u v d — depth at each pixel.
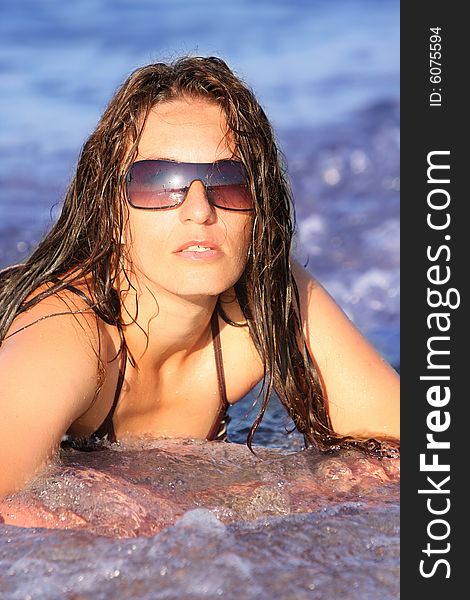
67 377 3.50
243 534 2.95
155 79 3.63
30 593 2.60
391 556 2.86
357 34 14.68
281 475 3.76
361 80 12.50
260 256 3.82
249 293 3.95
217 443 4.16
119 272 3.73
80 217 3.82
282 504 3.41
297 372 4.11
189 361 4.05
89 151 3.76
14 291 3.85
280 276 3.96
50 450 3.41
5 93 12.09
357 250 8.60
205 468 3.82
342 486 3.65
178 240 3.50
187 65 3.70
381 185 9.75
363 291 8.00
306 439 4.23
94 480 3.39
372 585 2.66
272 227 3.78
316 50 13.89
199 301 3.72
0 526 3.09
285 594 2.58
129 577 2.65
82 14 15.84
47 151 10.22
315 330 4.15
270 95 11.99
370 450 4.01
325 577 2.68
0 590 2.62
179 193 3.48
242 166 3.59
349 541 2.94
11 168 9.75
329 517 3.16
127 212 3.61
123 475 3.66
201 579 2.63
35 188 9.28
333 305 4.28
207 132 3.54
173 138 3.52
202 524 2.96
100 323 3.73
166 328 3.79
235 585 2.60
